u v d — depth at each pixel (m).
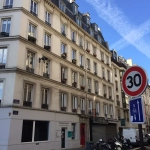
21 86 16.14
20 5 17.89
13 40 16.78
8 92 15.41
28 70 17.34
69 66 23.47
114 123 32.25
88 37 29.67
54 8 22.59
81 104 24.69
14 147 14.52
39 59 18.72
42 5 20.75
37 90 17.81
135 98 3.84
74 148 20.95
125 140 21.31
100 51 33.16
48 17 21.78
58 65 21.47
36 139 16.95
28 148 15.72
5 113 14.90
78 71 25.22
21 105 15.81
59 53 22.08
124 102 38.34
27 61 17.58
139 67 3.84
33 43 18.23
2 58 16.70
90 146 14.95
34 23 19.06
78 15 28.92
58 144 19.05
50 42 20.98
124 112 37.97
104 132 28.55
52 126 18.80
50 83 19.64
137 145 25.11
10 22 17.66
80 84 25.30
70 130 21.27
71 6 28.48
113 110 33.09
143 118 3.60
